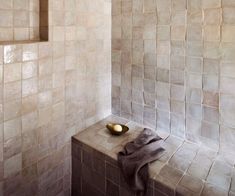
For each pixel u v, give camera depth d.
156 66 1.49
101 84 1.65
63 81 1.35
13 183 1.15
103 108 1.71
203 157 1.26
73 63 1.39
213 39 1.24
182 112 1.43
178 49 1.37
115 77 1.71
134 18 1.52
